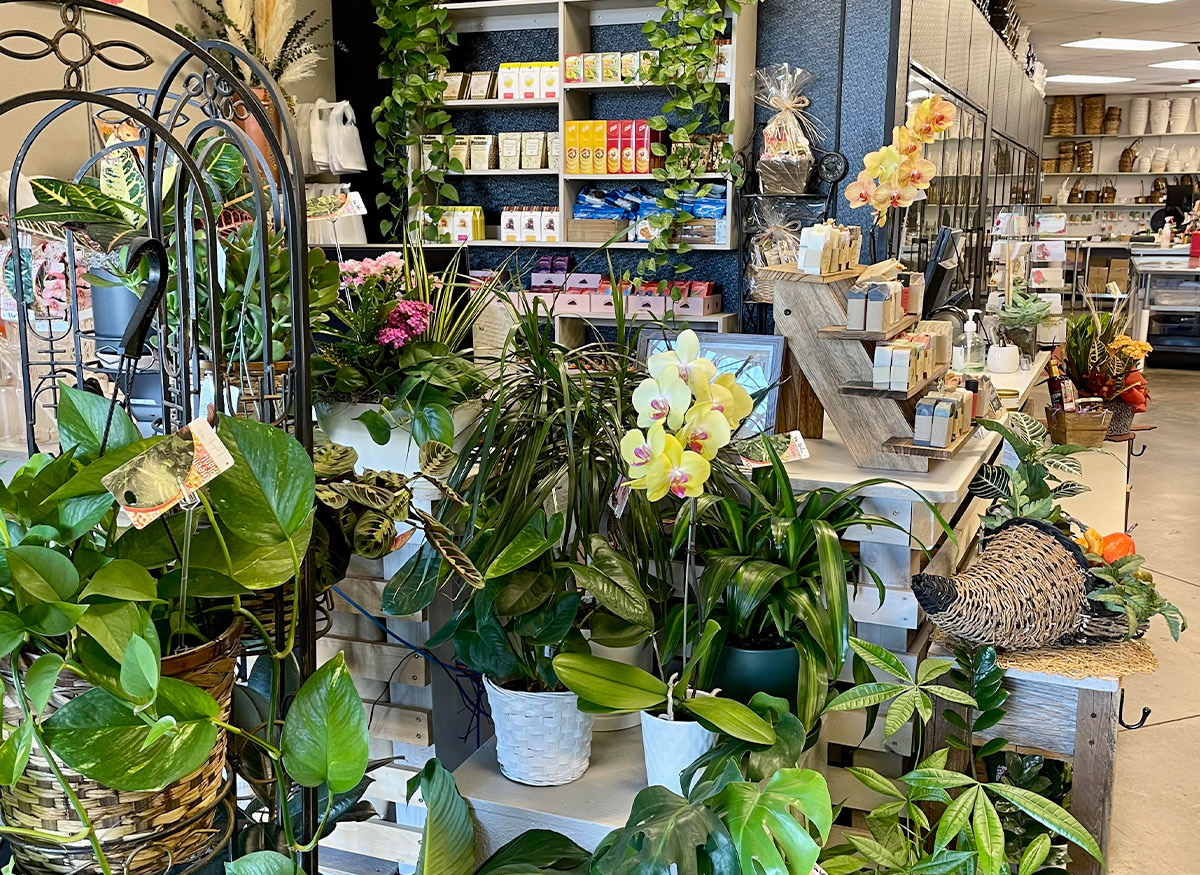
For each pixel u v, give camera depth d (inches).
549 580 68.4
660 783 67.7
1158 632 170.1
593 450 71.5
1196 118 545.6
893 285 88.9
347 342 79.5
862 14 190.7
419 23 206.2
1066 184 582.6
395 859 83.3
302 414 54.0
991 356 162.9
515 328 78.5
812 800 54.9
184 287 52.7
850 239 97.0
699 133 203.6
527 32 218.4
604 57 201.9
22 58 49.4
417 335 80.2
